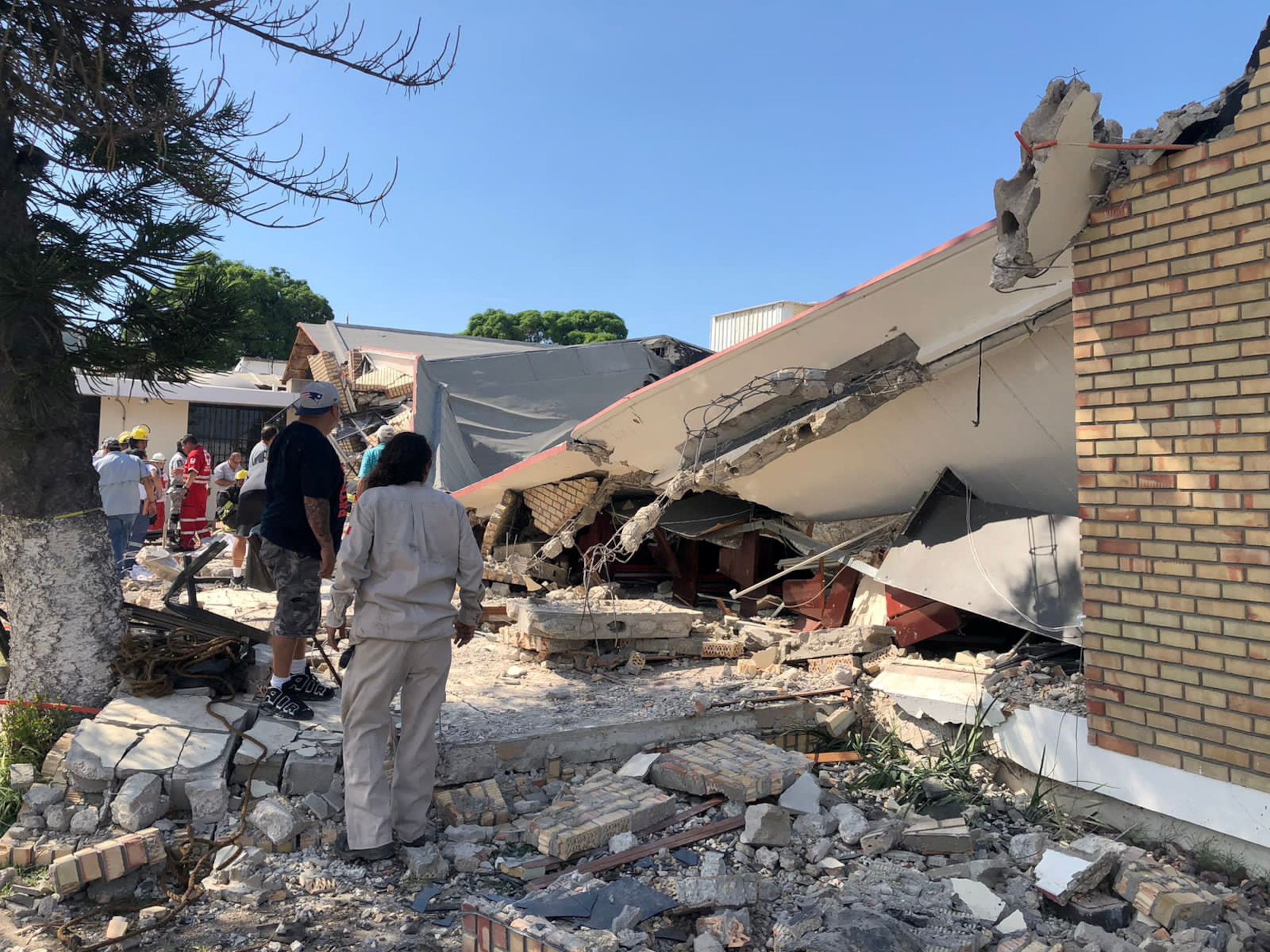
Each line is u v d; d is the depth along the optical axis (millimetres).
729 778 4609
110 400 18750
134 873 3799
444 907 3701
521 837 4293
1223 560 4039
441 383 13000
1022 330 5586
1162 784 4281
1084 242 4621
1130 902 3844
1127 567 4445
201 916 3578
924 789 4969
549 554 9312
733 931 3438
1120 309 4461
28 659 4852
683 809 4605
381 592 3932
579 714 5430
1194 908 3639
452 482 11609
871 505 7648
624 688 6195
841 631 6781
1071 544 5777
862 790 5102
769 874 4051
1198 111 4168
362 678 3971
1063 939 3627
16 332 4594
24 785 4270
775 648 6969
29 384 4484
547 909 3518
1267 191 3859
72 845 3959
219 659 5105
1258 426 3906
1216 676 4066
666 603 8484
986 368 5977
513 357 13617
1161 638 4297
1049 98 4121
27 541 4820
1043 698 5043
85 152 4887
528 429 13164
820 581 7961
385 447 4281
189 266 4980
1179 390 4207
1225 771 4027
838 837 4395
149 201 5203
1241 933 3570
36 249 4496
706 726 5484
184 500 11766
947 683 5598
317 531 4699
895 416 6688
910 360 6078
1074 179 4348
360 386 15398
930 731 5578
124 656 4910
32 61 4461
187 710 4738
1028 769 4953
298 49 5043
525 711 5520
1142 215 4344
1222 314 4031
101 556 5016
